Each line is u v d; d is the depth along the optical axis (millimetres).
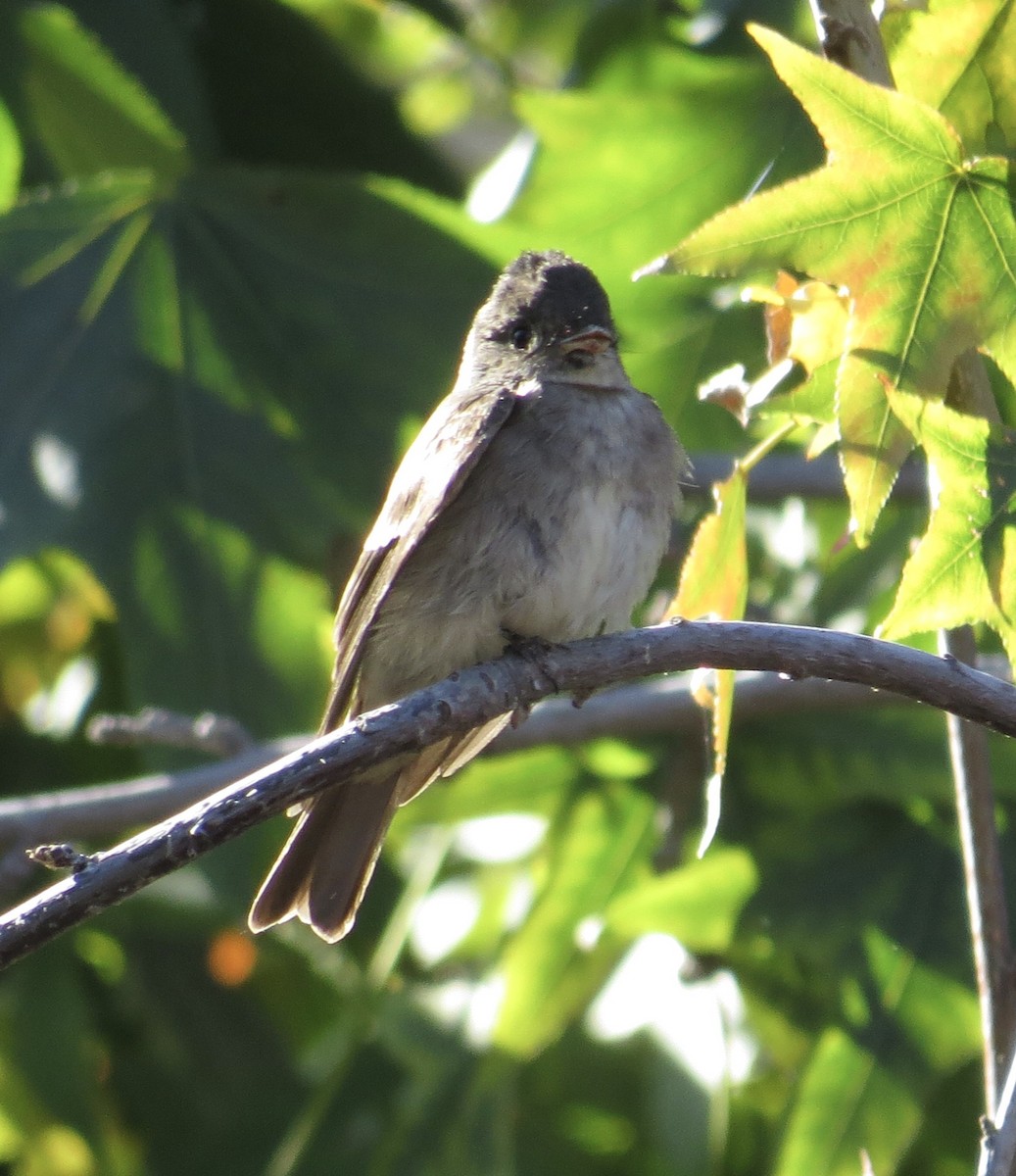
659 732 11109
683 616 7152
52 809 9875
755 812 10969
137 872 5875
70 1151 12430
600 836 11422
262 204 10625
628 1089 11594
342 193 10602
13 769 12367
